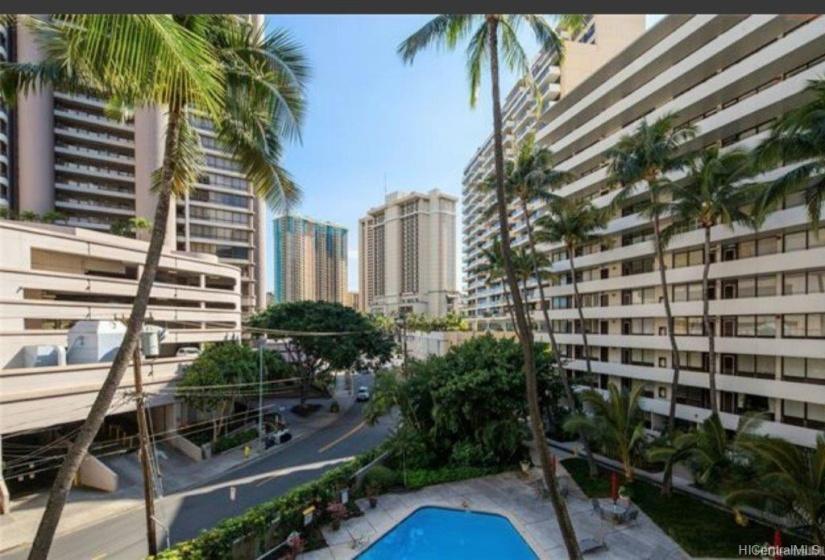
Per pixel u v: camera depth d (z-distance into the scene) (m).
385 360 40.09
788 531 13.34
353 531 15.20
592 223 26.25
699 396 24.14
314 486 15.88
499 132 12.23
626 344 28.03
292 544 13.39
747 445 12.56
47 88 10.96
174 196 11.01
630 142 21.22
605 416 18.86
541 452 11.80
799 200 19.08
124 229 43.59
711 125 22.00
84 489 20.66
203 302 37.41
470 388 20.20
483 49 12.74
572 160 33.28
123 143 49.19
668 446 17.22
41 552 7.73
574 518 15.98
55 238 24.75
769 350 19.86
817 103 10.73
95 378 21.28
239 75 9.22
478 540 15.24
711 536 14.11
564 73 38.25
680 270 24.44
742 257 22.02
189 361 27.33
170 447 26.64
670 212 22.70
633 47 27.89
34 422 18.47
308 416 37.47
